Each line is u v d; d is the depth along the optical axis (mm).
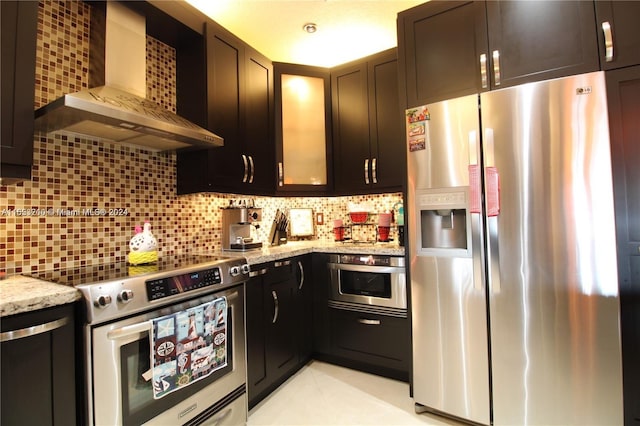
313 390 2016
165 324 1249
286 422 1698
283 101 2590
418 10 1871
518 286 1505
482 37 1681
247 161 2229
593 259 1380
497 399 1551
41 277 1258
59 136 1504
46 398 960
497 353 1551
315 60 2754
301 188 2605
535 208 1474
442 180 1685
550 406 1451
